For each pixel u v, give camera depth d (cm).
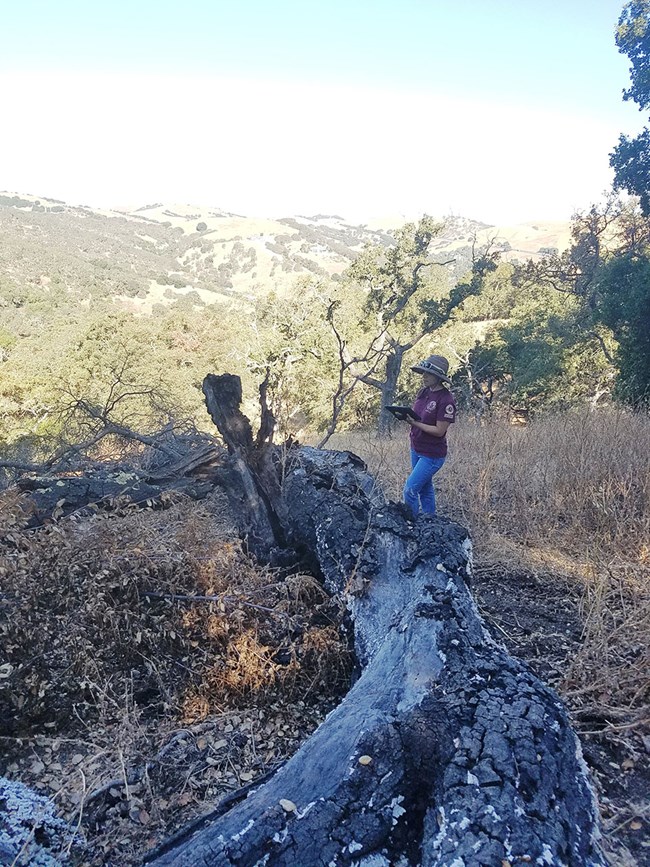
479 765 217
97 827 269
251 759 305
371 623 353
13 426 1723
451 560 363
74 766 303
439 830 203
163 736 320
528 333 2516
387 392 2239
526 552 511
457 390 2045
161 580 385
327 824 210
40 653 346
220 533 495
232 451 528
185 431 759
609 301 1780
